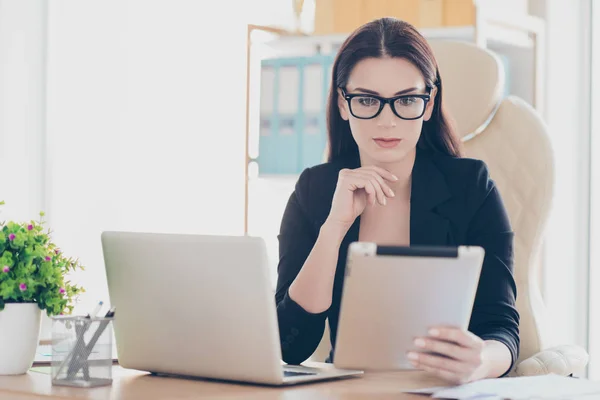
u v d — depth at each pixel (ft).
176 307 4.34
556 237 11.69
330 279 5.27
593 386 3.98
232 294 4.13
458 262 3.83
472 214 5.72
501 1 10.73
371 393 3.99
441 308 3.95
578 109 11.93
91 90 9.25
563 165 11.77
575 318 11.90
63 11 8.93
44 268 4.78
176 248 4.26
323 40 10.06
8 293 4.62
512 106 7.07
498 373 4.66
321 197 6.02
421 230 5.70
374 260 3.89
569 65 11.80
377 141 5.40
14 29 8.52
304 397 3.85
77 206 9.11
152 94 9.90
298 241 5.99
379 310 4.00
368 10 9.78
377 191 5.26
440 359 4.02
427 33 9.59
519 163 6.95
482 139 7.16
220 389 4.10
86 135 9.20
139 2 9.72
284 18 10.19
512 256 5.62
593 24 11.91
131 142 9.68
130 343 4.60
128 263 4.48
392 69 5.32
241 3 10.39
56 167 8.86
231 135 10.47
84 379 4.21
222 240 4.12
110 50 9.43
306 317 5.26
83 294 9.11
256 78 10.29
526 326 6.64
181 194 10.18
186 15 10.21
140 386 4.22
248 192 10.38
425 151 6.08
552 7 11.44
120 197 9.56
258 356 4.14
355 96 5.40
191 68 10.28
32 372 4.78
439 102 5.90
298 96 9.99
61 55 8.92
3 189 8.42
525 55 10.77
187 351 4.37
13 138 8.52
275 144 10.18
